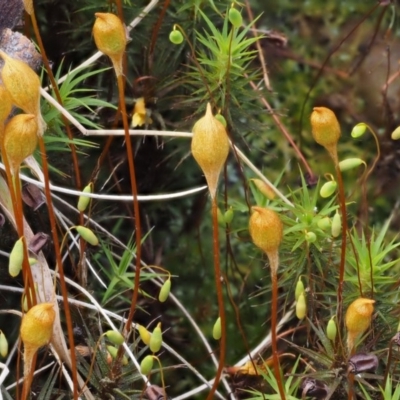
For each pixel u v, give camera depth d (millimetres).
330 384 181
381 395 186
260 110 208
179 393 210
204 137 159
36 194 188
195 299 217
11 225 192
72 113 190
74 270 193
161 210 218
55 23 210
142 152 213
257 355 201
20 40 183
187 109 208
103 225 212
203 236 220
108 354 186
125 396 180
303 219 193
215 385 174
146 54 208
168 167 215
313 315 192
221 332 170
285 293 197
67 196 205
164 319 213
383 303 189
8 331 200
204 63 200
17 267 167
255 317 214
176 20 209
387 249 192
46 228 198
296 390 184
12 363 198
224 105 200
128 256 193
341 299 183
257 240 162
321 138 169
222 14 211
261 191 193
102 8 207
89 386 187
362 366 177
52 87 186
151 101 207
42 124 162
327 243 194
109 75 206
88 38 210
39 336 159
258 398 183
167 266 218
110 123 208
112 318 202
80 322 192
